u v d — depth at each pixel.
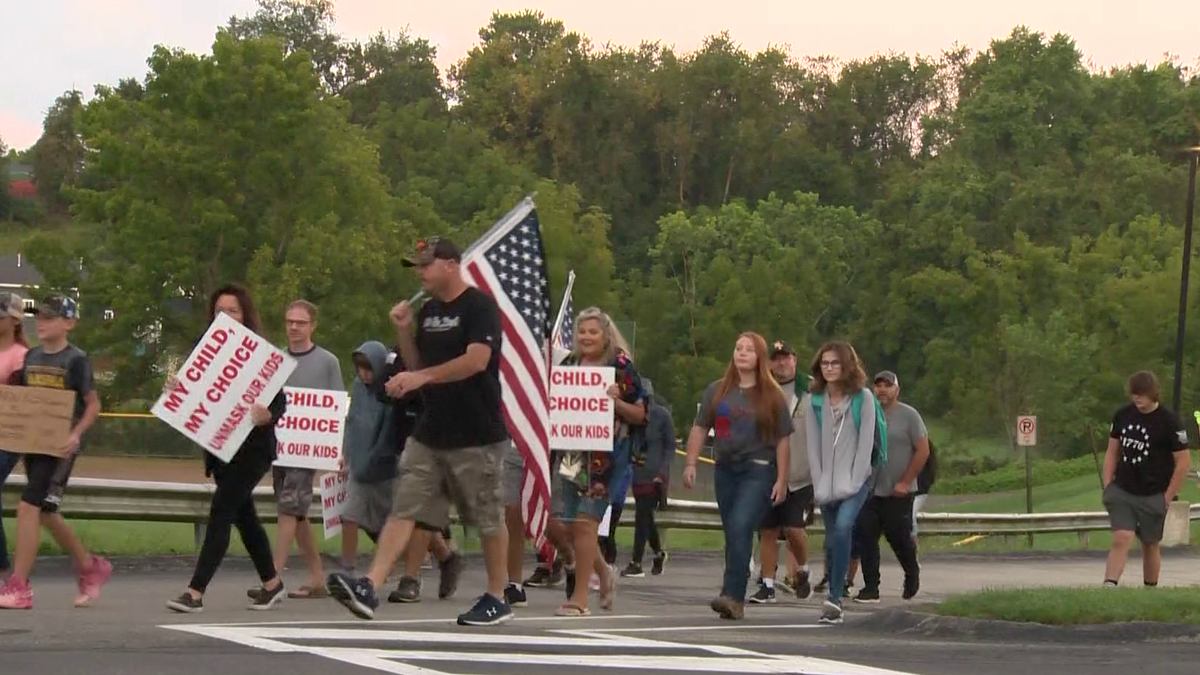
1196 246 74.31
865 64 121.44
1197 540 29.86
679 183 109.81
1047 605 9.83
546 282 10.73
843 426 11.01
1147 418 13.17
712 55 110.12
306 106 54.75
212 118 54.41
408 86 117.00
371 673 6.91
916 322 90.06
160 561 14.83
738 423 10.93
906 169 108.31
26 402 9.65
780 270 81.56
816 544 24.00
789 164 110.38
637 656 7.83
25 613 9.55
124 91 111.56
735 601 10.88
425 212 69.50
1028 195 91.12
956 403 70.31
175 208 54.22
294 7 118.38
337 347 53.06
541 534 10.55
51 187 138.75
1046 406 65.81
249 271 52.44
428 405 8.61
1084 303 71.25
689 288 84.19
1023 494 53.75
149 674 6.71
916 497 14.55
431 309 8.61
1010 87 102.25
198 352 9.50
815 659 8.06
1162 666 8.30
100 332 53.34
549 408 10.40
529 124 113.44
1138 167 91.69
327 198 55.12
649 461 16.94
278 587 10.20
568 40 115.19
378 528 11.98
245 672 6.84
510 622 9.08
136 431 26.78
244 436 9.53
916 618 10.02
